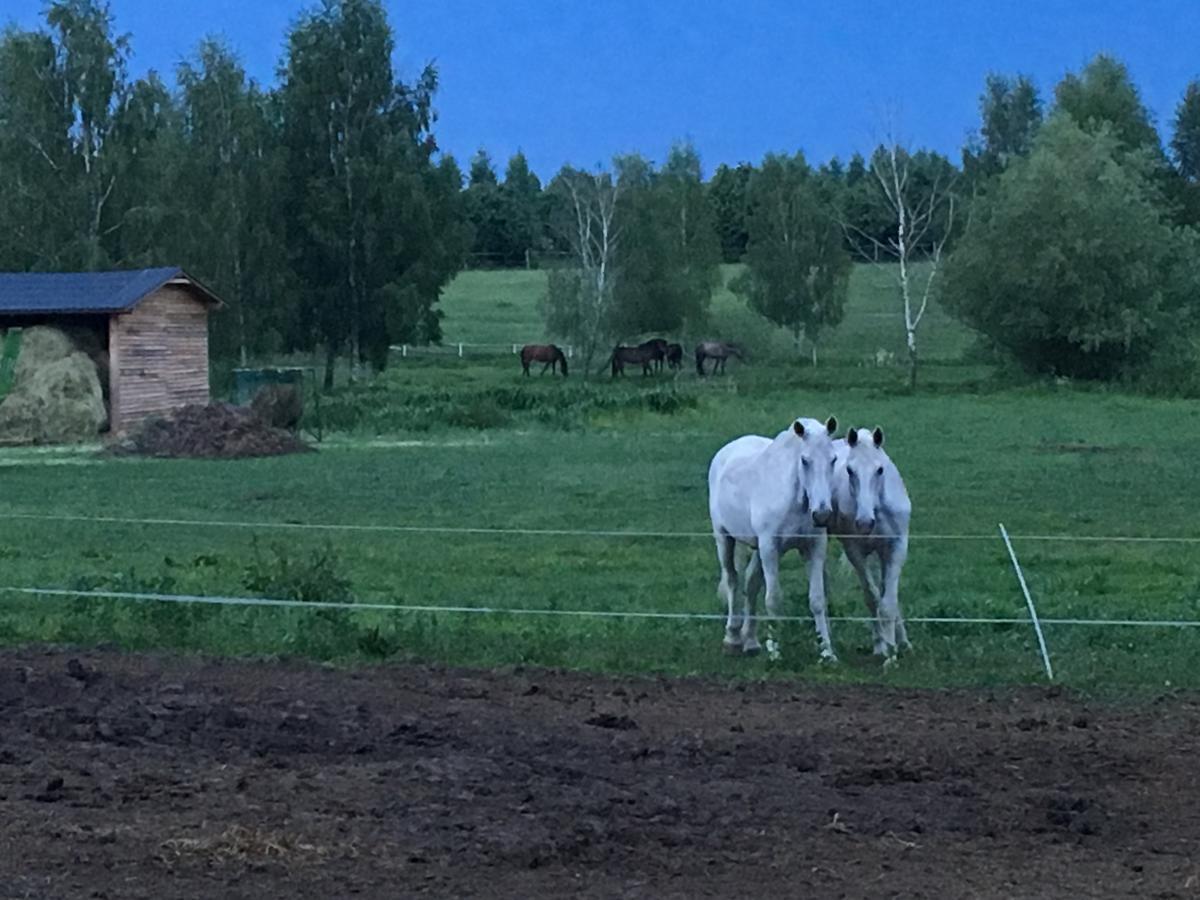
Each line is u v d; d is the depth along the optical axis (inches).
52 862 300.4
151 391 1758.1
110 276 1768.0
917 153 3324.3
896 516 551.5
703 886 298.0
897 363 3245.6
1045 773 398.9
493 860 309.4
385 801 350.6
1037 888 299.3
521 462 1353.3
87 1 2568.9
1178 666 537.0
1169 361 2566.4
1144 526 944.3
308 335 2751.0
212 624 586.6
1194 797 376.8
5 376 1644.9
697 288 3449.8
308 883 293.0
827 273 3444.9
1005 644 575.8
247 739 417.7
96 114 2539.4
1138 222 2578.7
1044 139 2807.6
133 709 451.2
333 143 2743.6
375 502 1065.5
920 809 360.5
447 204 2876.5
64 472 1267.2
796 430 548.4
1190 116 4936.0
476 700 486.3
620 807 352.8
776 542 549.6
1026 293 2598.4
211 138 2682.1
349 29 2733.8
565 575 756.0
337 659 550.6
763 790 374.6
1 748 399.2
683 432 1721.2
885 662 541.6
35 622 612.1
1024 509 1023.0
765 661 551.2
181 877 294.5
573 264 3412.9
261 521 965.2
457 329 3998.5
